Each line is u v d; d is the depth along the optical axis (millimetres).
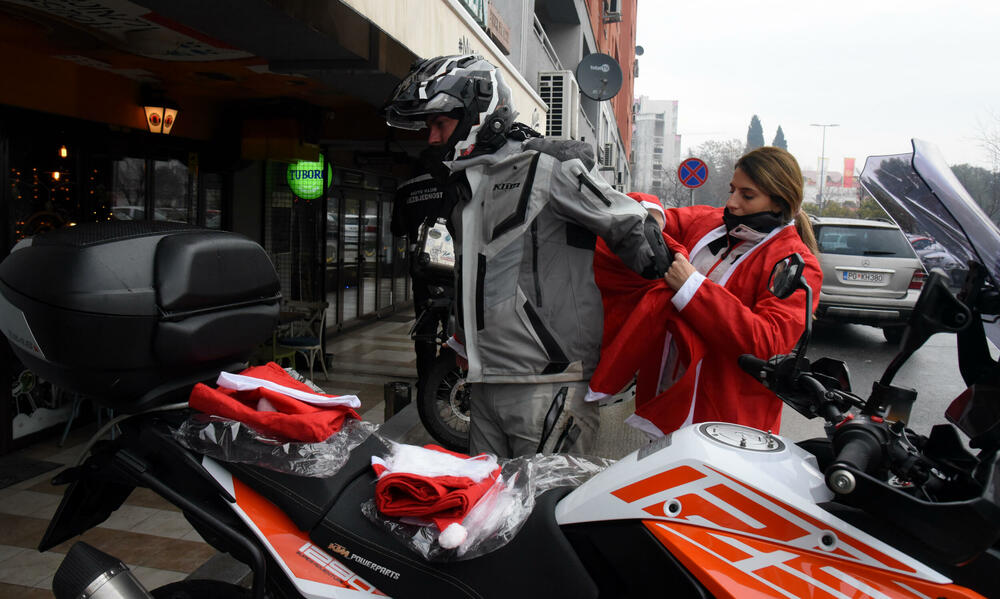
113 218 5707
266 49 3939
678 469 1483
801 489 1428
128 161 5863
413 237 4855
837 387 1659
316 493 1682
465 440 5020
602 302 2396
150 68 5230
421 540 1582
